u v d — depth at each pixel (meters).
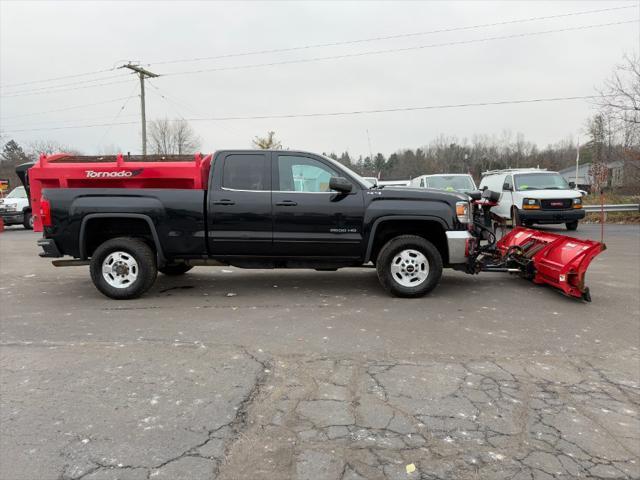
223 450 2.82
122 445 2.87
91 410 3.30
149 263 6.34
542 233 7.46
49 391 3.59
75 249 6.34
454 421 3.14
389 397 3.48
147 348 4.50
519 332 4.97
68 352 4.41
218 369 4.00
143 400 3.44
